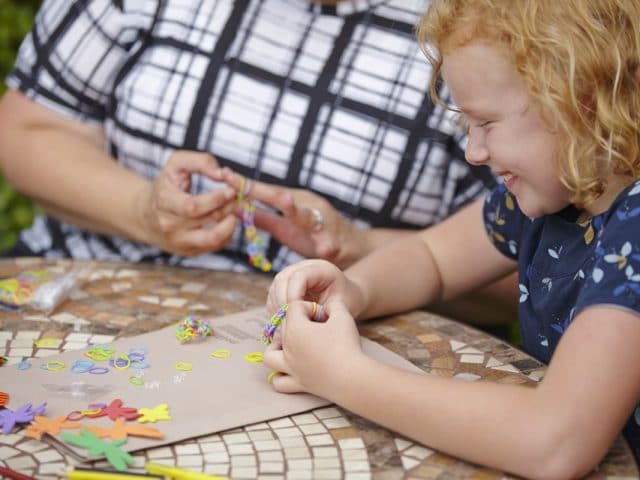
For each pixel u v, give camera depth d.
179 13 1.67
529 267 1.24
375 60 1.62
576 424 0.91
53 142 1.71
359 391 1.00
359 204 1.65
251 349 1.19
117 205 1.64
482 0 1.04
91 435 0.94
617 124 1.03
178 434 0.96
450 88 1.09
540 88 1.00
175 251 1.58
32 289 1.36
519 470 0.91
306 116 1.63
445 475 0.91
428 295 1.40
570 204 1.16
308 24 1.65
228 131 1.65
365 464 0.93
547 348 1.22
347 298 1.25
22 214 2.63
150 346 1.19
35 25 1.74
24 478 0.88
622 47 1.04
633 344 0.94
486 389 0.96
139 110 1.68
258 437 0.97
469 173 1.63
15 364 1.13
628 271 0.97
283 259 1.67
